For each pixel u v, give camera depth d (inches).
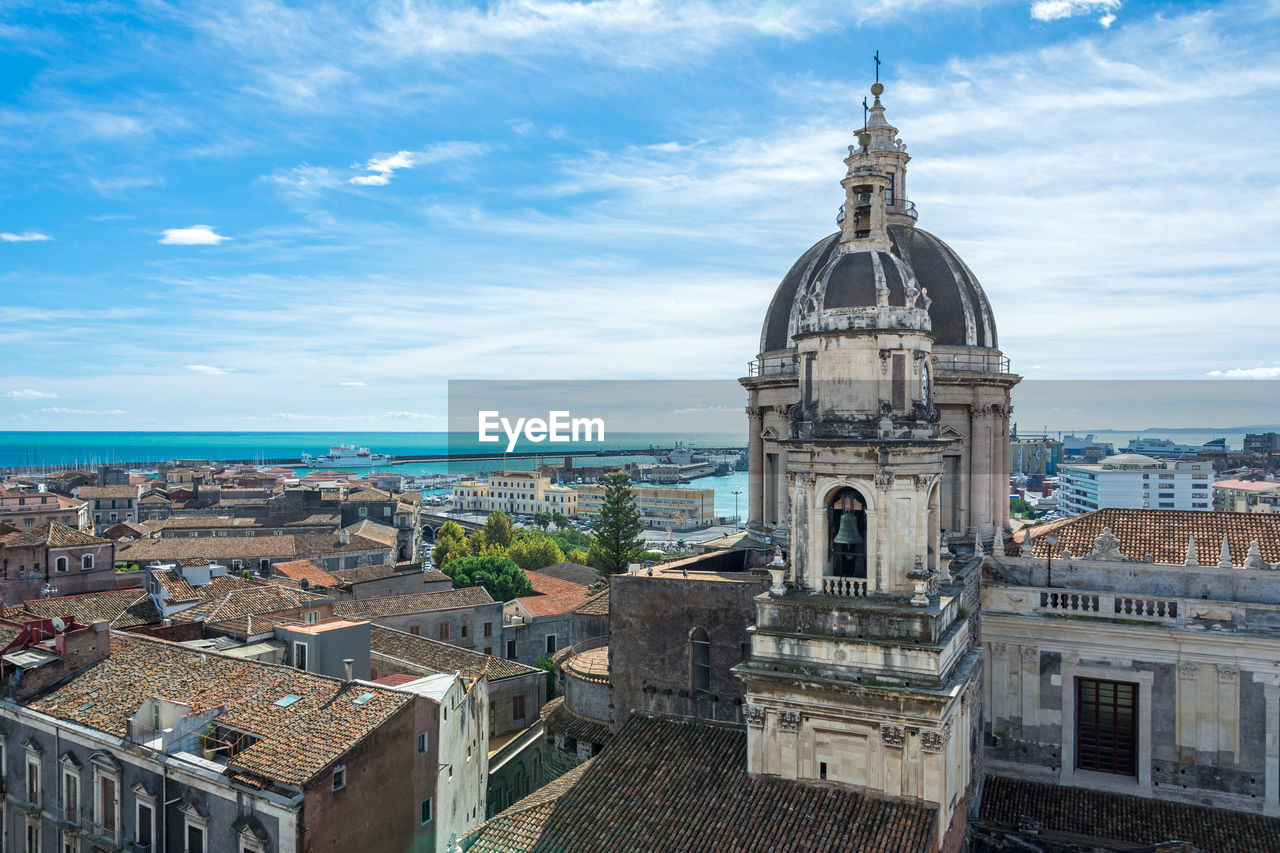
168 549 4598.9
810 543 1523.1
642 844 1421.0
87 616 2501.2
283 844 1427.2
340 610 3090.6
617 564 3341.5
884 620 1433.3
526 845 1467.8
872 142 2167.8
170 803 1579.7
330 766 1462.8
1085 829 1606.8
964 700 1553.9
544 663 3230.8
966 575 1702.8
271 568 4325.8
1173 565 1690.5
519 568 4320.9
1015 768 1768.0
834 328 1497.3
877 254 1551.4
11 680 1863.9
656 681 1829.5
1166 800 1651.1
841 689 1423.5
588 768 1626.5
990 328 2108.8
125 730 1683.1
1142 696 1673.2
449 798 1793.8
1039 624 1732.3
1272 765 1578.5
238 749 1588.3
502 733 2760.8
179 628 2372.0
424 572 4308.6
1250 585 1635.1
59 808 1768.0
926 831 1331.2
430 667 2432.3
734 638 1753.2
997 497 2074.3
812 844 1353.3
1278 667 1573.6
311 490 7032.5
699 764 1573.6
